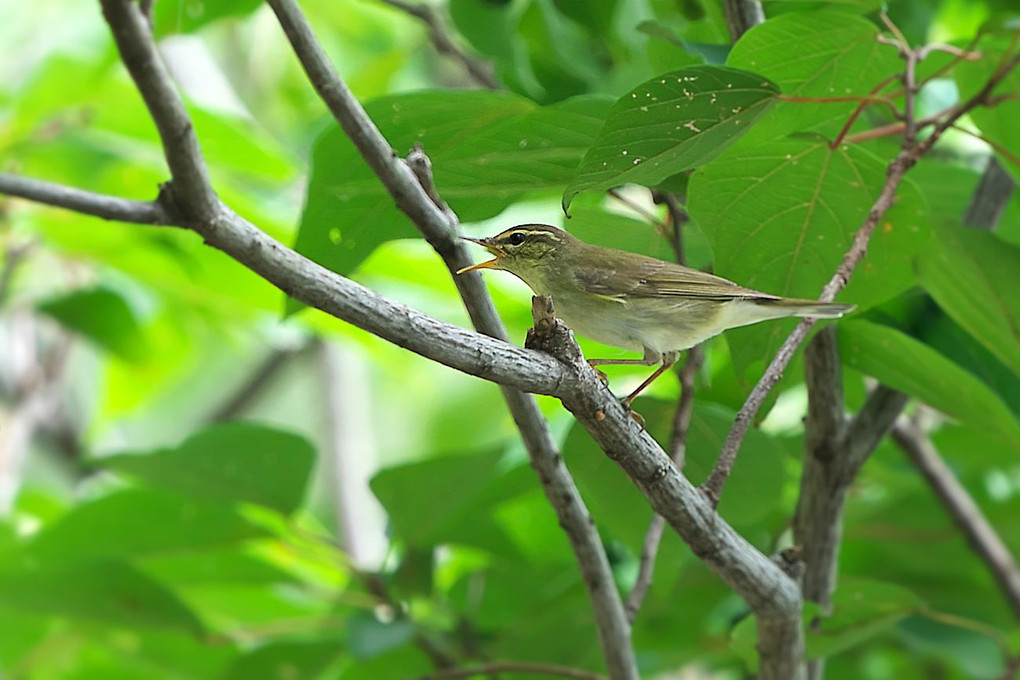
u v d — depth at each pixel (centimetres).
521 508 1127
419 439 1878
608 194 835
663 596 898
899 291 798
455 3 1005
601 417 592
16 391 1484
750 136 738
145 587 991
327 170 724
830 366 824
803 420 866
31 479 1648
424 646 983
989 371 998
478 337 545
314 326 1387
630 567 1170
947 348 1002
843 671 1213
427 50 1623
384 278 1280
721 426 858
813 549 852
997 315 865
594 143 642
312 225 733
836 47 735
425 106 721
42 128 1225
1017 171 820
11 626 1183
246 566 1032
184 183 470
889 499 1143
